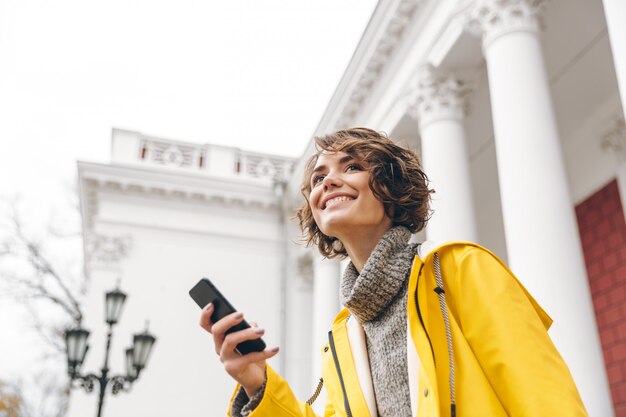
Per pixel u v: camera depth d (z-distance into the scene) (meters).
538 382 1.17
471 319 1.31
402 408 1.41
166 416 14.44
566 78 10.09
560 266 5.93
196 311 15.53
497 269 1.35
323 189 1.66
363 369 1.53
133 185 15.92
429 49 9.40
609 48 9.36
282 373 15.30
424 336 1.31
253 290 16.09
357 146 1.67
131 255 15.57
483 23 7.87
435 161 8.95
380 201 1.61
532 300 1.40
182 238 16.05
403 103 10.05
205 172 17.08
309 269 16.42
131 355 8.88
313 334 14.90
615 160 9.88
